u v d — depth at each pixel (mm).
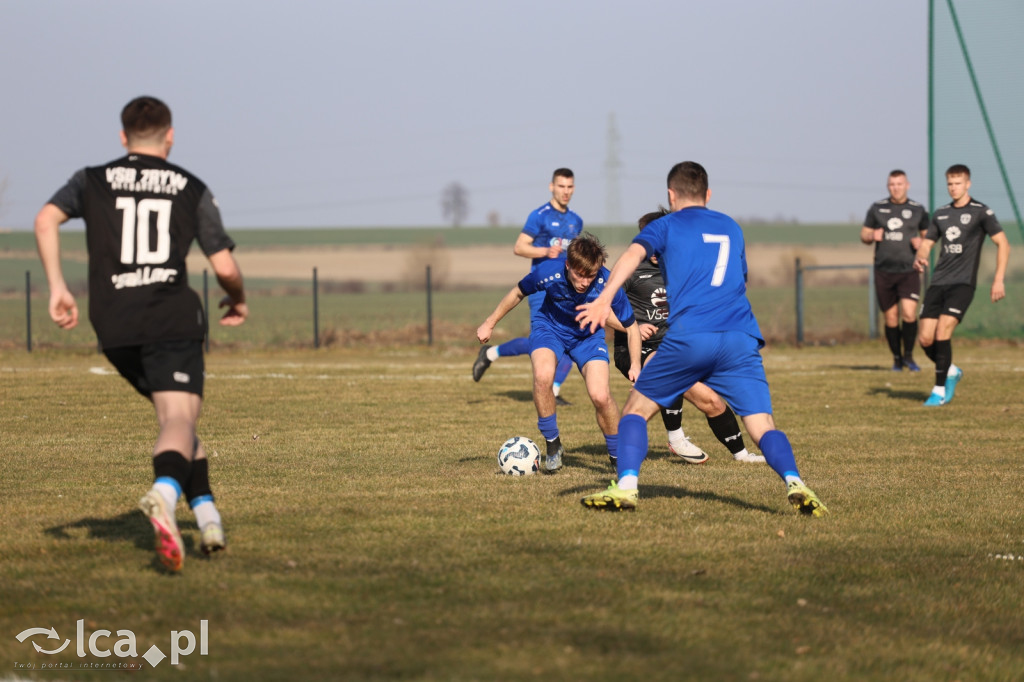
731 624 10938
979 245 34188
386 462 22812
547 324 21750
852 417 31500
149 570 12945
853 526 16172
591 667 9516
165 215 12523
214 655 9797
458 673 9312
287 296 166625
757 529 15773
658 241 15875
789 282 149125
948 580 12977
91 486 19484
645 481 20422
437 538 14914
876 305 66812
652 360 16453
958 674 9656
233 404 35031
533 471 21281
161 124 13000
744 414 16641
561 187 33125
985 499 18531
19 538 14812
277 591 11977
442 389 40562
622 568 13219
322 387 41250
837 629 10883
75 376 45812
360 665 9500
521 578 12648
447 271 172000
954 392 38375
